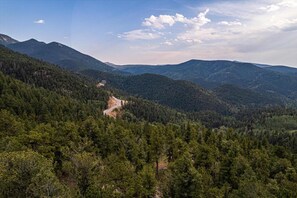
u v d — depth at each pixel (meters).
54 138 60.06
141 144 78.06
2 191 29.09
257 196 47.03
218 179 63.91
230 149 78.31
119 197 46.97
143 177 52.31
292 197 55.81
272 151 95.94
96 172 48.03
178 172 45.78
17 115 96.44
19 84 139.62
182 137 95.25
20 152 33.66
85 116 120.25
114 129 85.12
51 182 31.03
